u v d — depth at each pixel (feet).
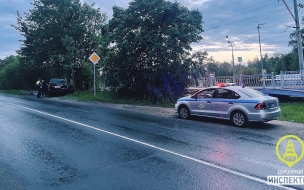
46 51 89.71
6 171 16.47
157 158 18.79
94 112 43.01
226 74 206.39
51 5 88.38
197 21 57.16
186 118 36.35
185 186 14.01
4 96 82.94
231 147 21.50
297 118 35.42
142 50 58.80
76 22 87.40
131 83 61.00
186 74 58.59
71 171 16.38
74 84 87.51
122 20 59.82
